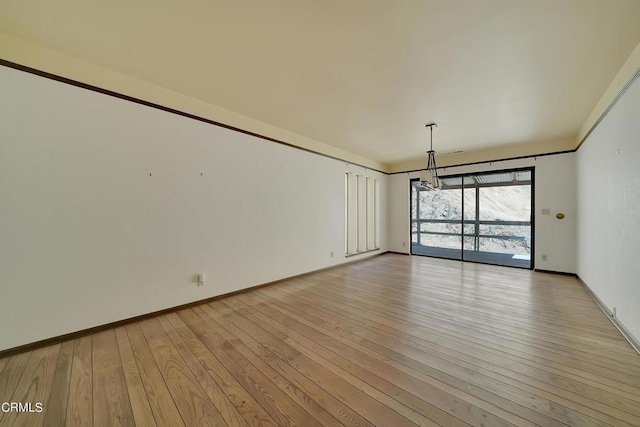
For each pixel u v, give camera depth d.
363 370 1.89
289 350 2.17
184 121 3.08
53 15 1.82
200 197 3.24
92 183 2.45
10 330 2.07
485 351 2.13
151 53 2.28
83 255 2.41
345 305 3.21
